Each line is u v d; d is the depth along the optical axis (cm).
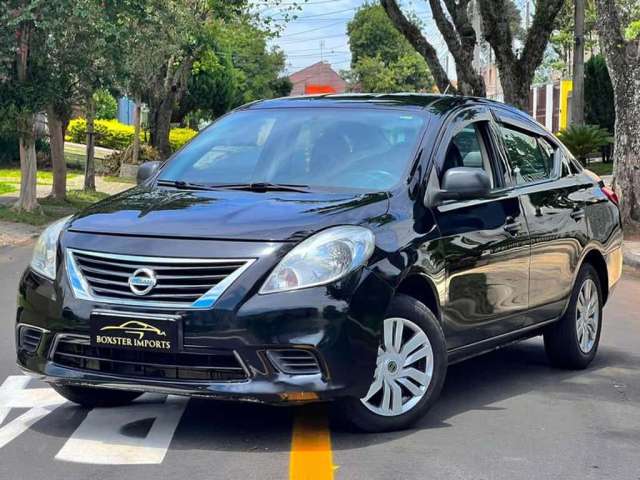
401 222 554
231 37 3788
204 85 4956
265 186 593
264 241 506
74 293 523
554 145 768
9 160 3566
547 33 2286
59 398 638
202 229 515
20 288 557
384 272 526
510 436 559
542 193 702
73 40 2023
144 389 511
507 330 657
